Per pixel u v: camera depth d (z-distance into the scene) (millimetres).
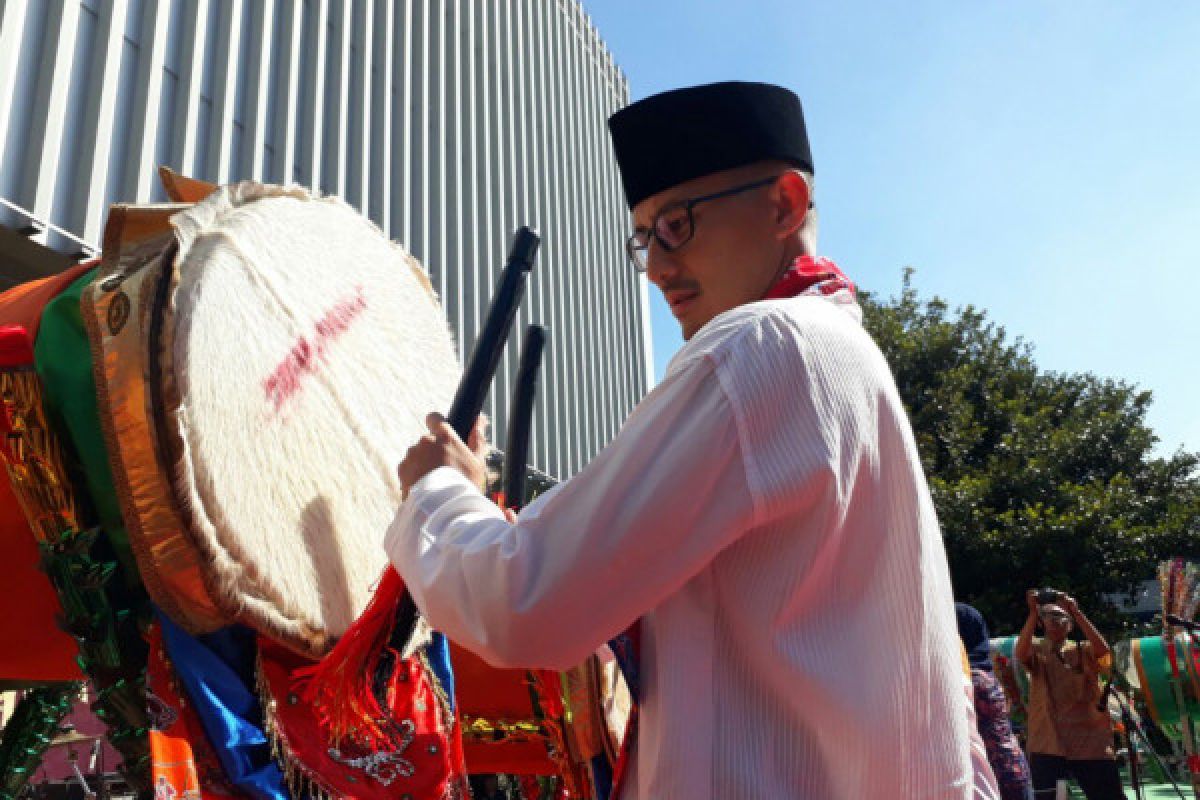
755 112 1057
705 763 821
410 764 1286
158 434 1055
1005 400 20281
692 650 859
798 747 829
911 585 887
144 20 9453
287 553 1199
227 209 1291
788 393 855
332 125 12922
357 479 1394
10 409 1078
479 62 19391
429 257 15812
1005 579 17438
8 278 8195
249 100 10953
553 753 1800
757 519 833
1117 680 7625
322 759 1174
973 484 17484
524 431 1660
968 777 874
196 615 1083
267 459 1207
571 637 836
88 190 8359
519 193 20641
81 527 1108
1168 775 7504
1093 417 20094
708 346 880
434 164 16500
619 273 26828
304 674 1172
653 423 857
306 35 12430
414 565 964
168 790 1025
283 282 1346
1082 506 17328
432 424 1108
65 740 4617
